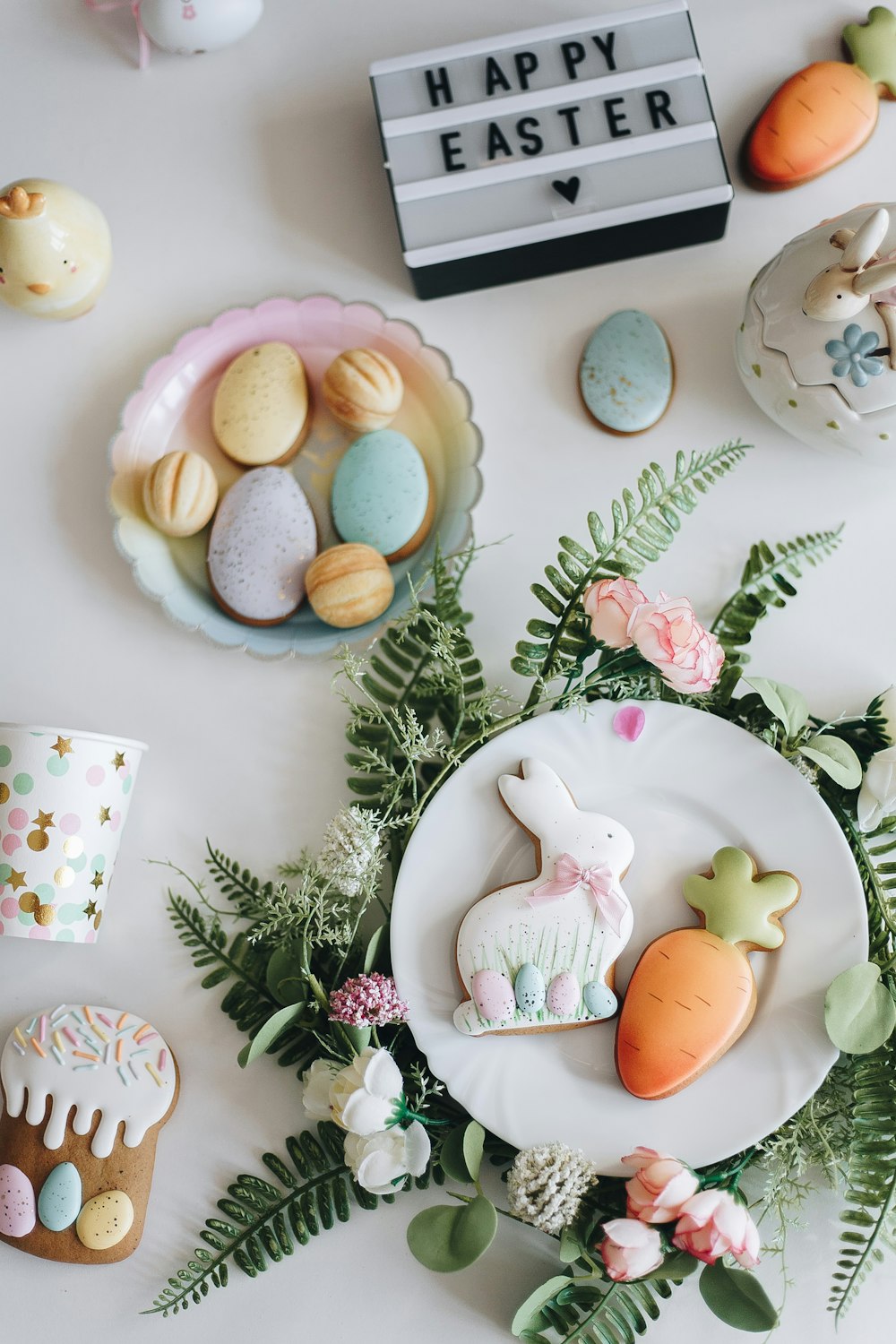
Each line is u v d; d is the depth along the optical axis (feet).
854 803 2.61
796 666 2.72
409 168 2.69
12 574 2.78
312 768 2.72
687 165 2.67
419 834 2.55
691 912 2.54
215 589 2.68
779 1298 2.60
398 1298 2.61
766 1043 2.48
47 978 2.70
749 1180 2.60
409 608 2.68
